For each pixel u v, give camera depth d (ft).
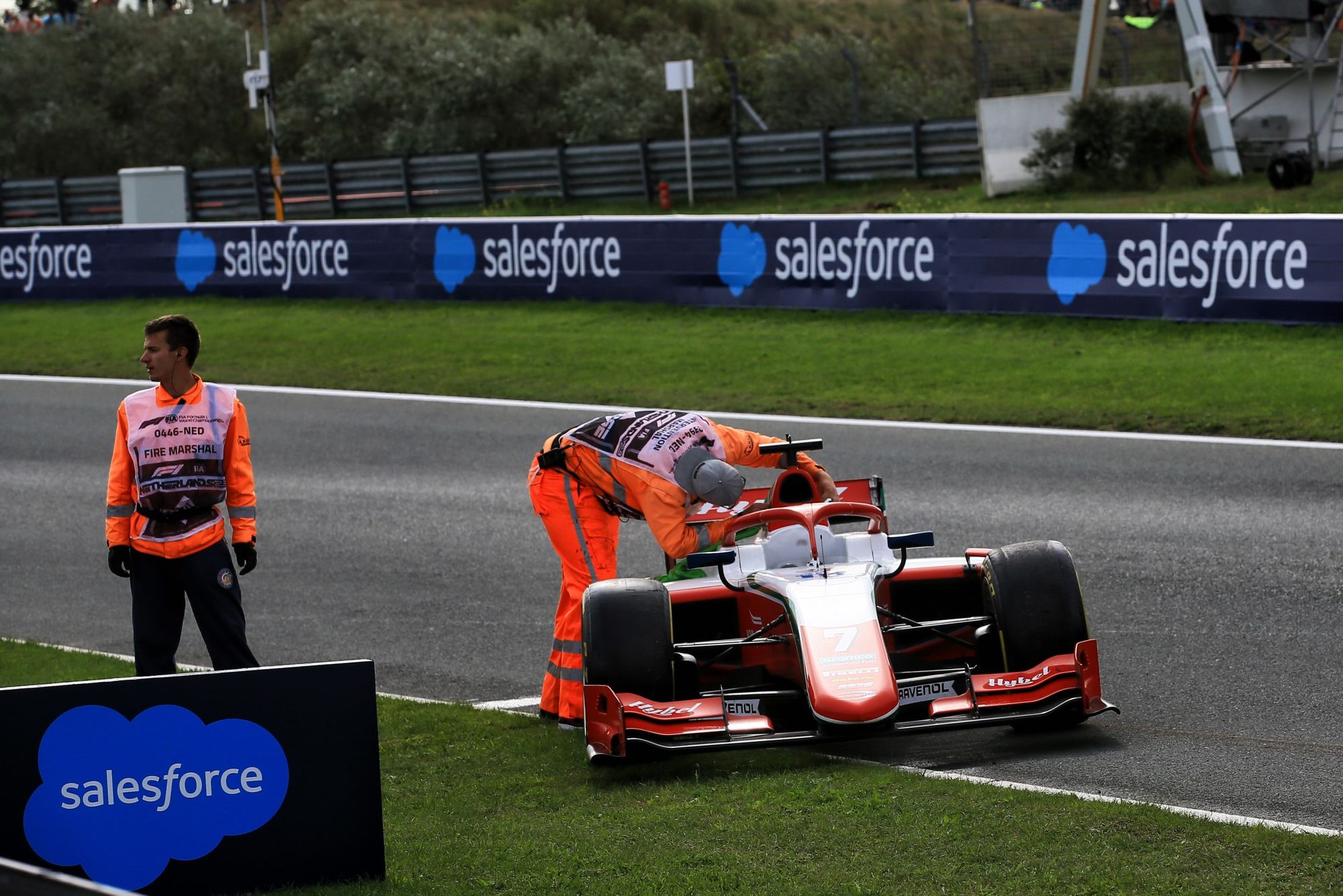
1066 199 233.14
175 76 437.58
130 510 57.47
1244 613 70.44
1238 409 117.80
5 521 109.81
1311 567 77.51
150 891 38.83
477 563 90.99
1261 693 58.59
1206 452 106.52
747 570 55.72
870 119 356.59
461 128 378.32
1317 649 64.23
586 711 52.19
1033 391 130.11
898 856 40.22
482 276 193.16
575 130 369.91
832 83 363.56
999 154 247.70
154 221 318.04
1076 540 86.74
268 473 120.06
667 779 51.06
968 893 37.29
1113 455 107.65
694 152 293.64
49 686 38.11
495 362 159.94
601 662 52.19
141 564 57.41
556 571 88.38
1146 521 89.97
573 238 186.50
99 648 78.89
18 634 82.23
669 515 57.26
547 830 45.09
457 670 71.31
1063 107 244.22
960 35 579.48
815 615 50.78
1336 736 52.70
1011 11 580.30
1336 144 233.14
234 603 57.72
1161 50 297.53
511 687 68.18
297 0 505.66
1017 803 44.11
